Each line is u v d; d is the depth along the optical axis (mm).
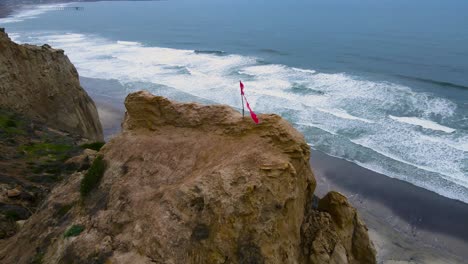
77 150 31562
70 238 14023
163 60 90188
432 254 29125
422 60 81125
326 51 94312
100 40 125500
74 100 41844
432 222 32688
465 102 55781
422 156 41625
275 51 97062
